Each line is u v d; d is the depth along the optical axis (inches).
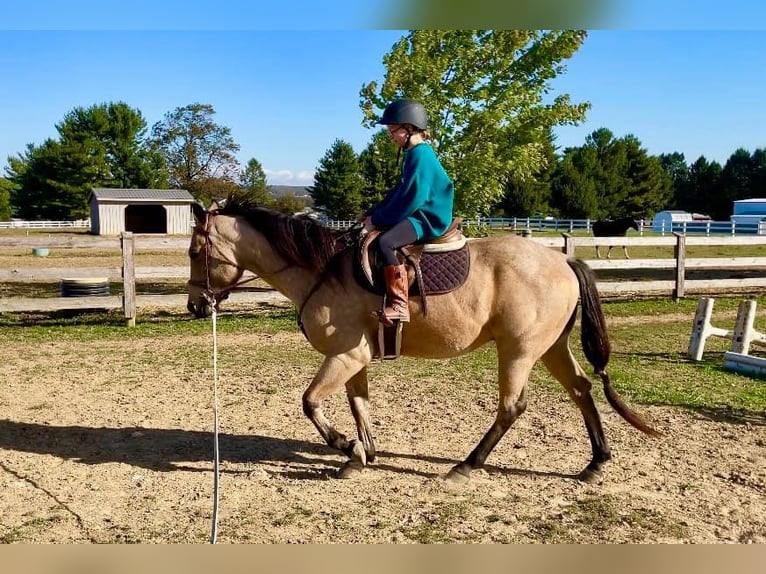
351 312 181.5
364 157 2348.7
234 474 195.0
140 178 2519.7
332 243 185.0
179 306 516.1
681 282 570.3
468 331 182.1
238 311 502.6
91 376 311.9
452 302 179.2
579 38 478.6
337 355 183.6
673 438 226.2
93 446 217.9
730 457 208.2
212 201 199.2
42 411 255.4
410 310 179.0
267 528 158.6
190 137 2780.5
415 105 177.2
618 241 566.9
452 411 258.7
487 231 526.6
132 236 439.2
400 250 177.3
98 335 411.2
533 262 183.2
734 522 163.6
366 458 199.2
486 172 489.1
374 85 493.7
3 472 193.8
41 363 337.1
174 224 1736.0
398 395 281.4
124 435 229.0
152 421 245.1
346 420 247.8
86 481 188.2
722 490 183.3
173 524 160.7
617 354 367.6
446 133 486.3
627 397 276.5
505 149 498.6
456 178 488.7
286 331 433.4
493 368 332.8
